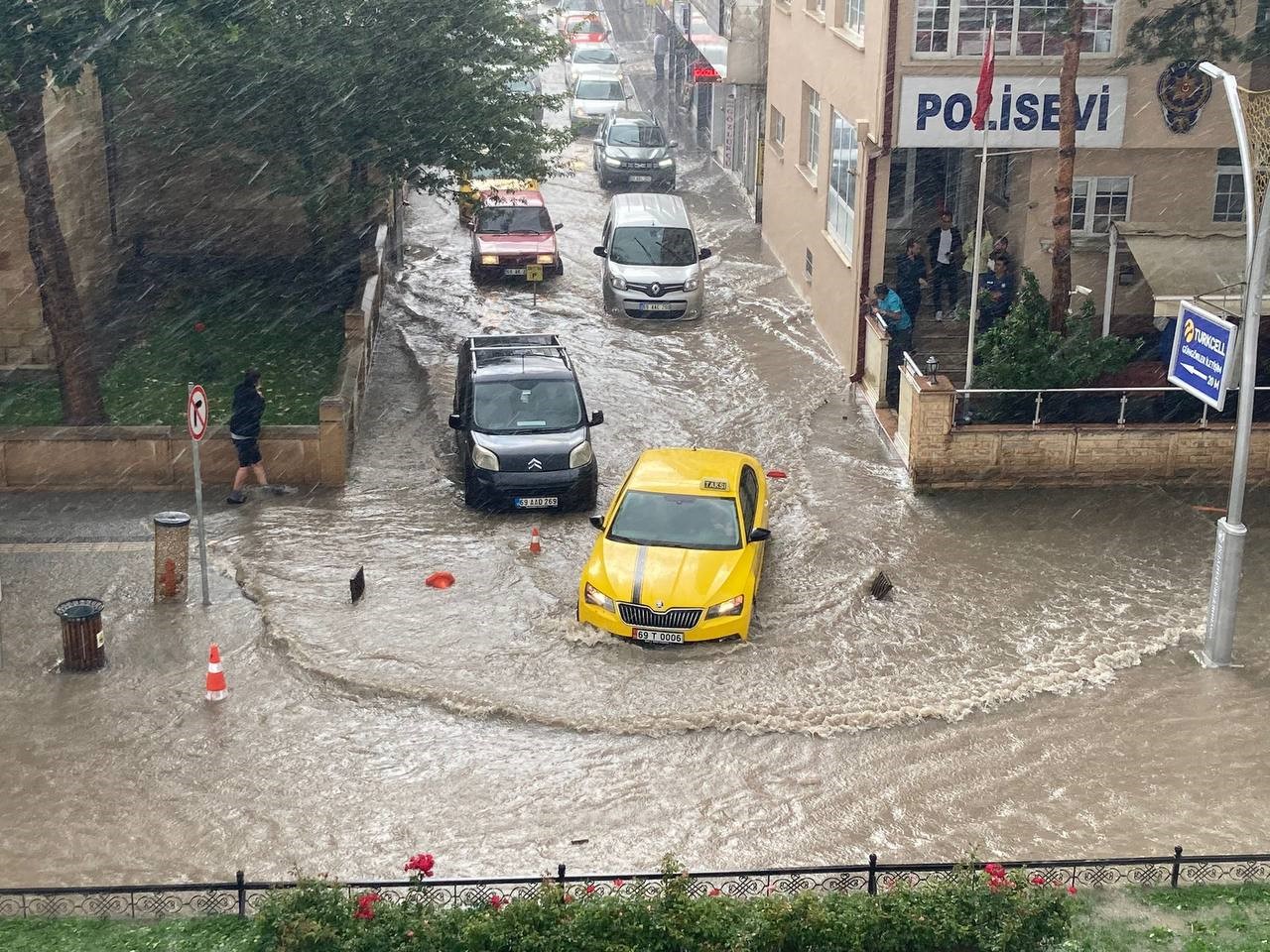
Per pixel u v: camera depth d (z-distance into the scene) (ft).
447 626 50.06
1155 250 71.46
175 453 61.93
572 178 131.13
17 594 52.11
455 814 39.06
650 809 39.40
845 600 52.19
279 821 38.63
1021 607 51.80
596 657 48.11
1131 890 34.40
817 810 39.40
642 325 90.07
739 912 31.01
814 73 89.92
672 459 56.29
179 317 90.53
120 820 38.55
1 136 73.56
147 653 48.03
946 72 71.26
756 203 115.85
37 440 61.21
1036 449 62.13
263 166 97.91
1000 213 80.74
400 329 88.74
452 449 68.49
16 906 33.94
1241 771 41.34
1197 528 58.54
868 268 75.31
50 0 58.65
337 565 55.01
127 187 97.81
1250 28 70.28
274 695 45.47
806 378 78.84
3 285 75.56
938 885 31.78
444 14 83.05
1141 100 71.82
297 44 78.84
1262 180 45.39
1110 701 45.32
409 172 85.66
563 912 30.94
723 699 45.37
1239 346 66.54
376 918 30.76
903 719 44.19
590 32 195.00
